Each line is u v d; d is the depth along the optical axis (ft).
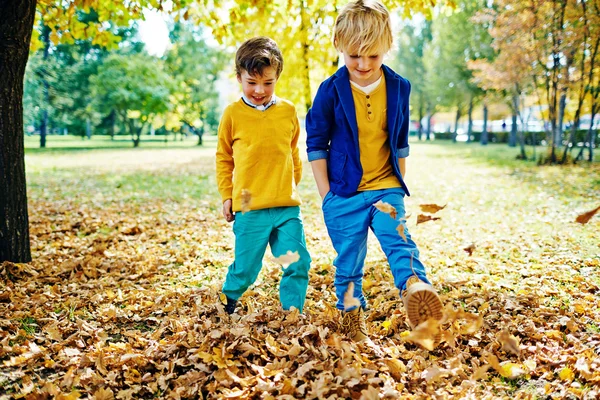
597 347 8.61
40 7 20.71
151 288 12.89
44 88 107.45
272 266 14.55
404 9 20.75
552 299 11.47
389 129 8.50
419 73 145.48
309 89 39.99
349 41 7.80
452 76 92.12
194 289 12.39
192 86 125.49
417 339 6.08
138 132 118.93
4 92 13.71
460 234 19.52
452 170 49.26
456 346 8.82
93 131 163.53
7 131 13.88
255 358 8.41
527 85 56.54
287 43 31.55
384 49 7.98
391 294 11.64
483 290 11.93
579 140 75.82
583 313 10.36
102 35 21.71
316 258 15.62
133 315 10.80
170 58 124.47
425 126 231.71
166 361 8.31
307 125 9.12
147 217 24.34
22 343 9.18
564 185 34.32
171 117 120.88
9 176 14.07
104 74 110.42
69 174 48.34
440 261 15.12
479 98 92.58
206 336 8.73
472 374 7.79
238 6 21.43
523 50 50.78
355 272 8.88
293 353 8.23
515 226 20.83
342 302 9.00
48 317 10.59
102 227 21.66
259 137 9.41
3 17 13.43
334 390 7.11
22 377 7.91
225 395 7.18
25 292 12.27
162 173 49.67
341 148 8.73
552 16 47.29
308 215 24.68
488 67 55.67
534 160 57.98
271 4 22.50
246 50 9.23
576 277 12.83
